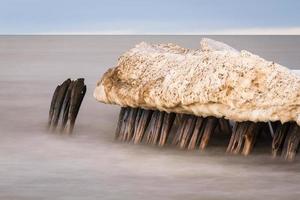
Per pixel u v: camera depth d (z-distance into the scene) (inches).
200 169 976.9
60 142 1206.9
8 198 885.8
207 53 970.7
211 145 1063.0
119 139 1156.5
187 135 1049.5
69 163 1064.2
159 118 1081.4
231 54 941.2
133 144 1115.9
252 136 980.6
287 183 909.8
